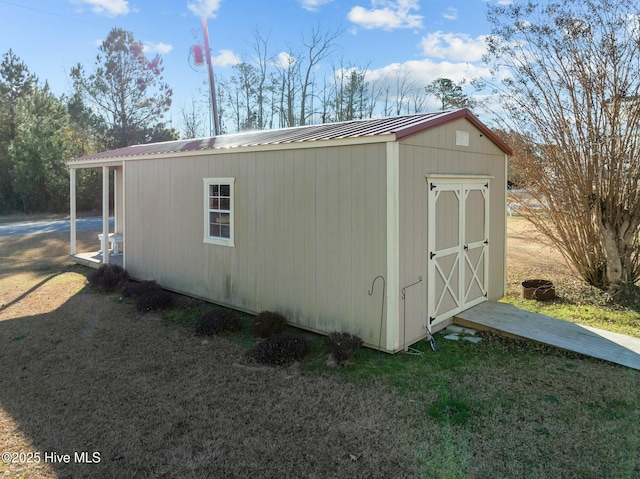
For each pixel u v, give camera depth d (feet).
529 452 10.25
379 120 21.43
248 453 10.30
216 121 53.83
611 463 9.80
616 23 23.30
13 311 23.04
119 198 40.50
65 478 9.42
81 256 36.81
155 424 11.66
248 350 17.01
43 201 80.28
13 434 11.21
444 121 18.40
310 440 10.84
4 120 79.00
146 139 83.71
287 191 19.54
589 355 15.97
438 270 18.71
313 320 18.92
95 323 20.83
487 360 15.94
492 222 23.25
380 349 16.58
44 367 15.60
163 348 17.47
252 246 21.52
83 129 84.02
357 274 17.10
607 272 25.54
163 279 27.73
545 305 23.57
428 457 10.09
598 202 25.03
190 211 25.26
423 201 17.48
